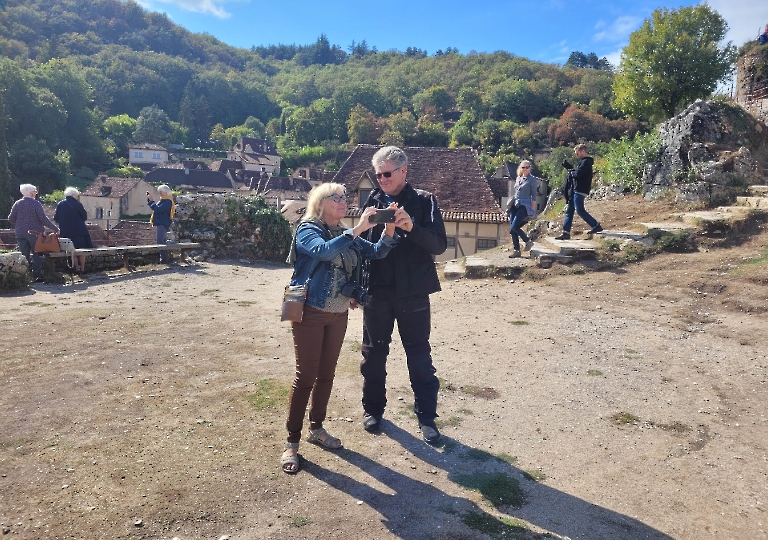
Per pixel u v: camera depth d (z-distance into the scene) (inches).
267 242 526.0
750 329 238.7
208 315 263.9
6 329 219.0
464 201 932.6
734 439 145.9
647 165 510.6
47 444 125.9
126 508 102.6
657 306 277.6
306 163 4827.8
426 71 6845.5
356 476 120.8
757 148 484.7
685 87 632.4
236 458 124.4
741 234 354.6
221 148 5797.2
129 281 347.9
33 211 319.9
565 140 3814.0
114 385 165.0
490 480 121.6
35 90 3432.6
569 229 399.5
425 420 142.4
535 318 265.9
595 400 170.9
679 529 106.7
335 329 127.9
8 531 93.4
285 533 98.6
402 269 139.3
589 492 119.3
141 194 2642.7
